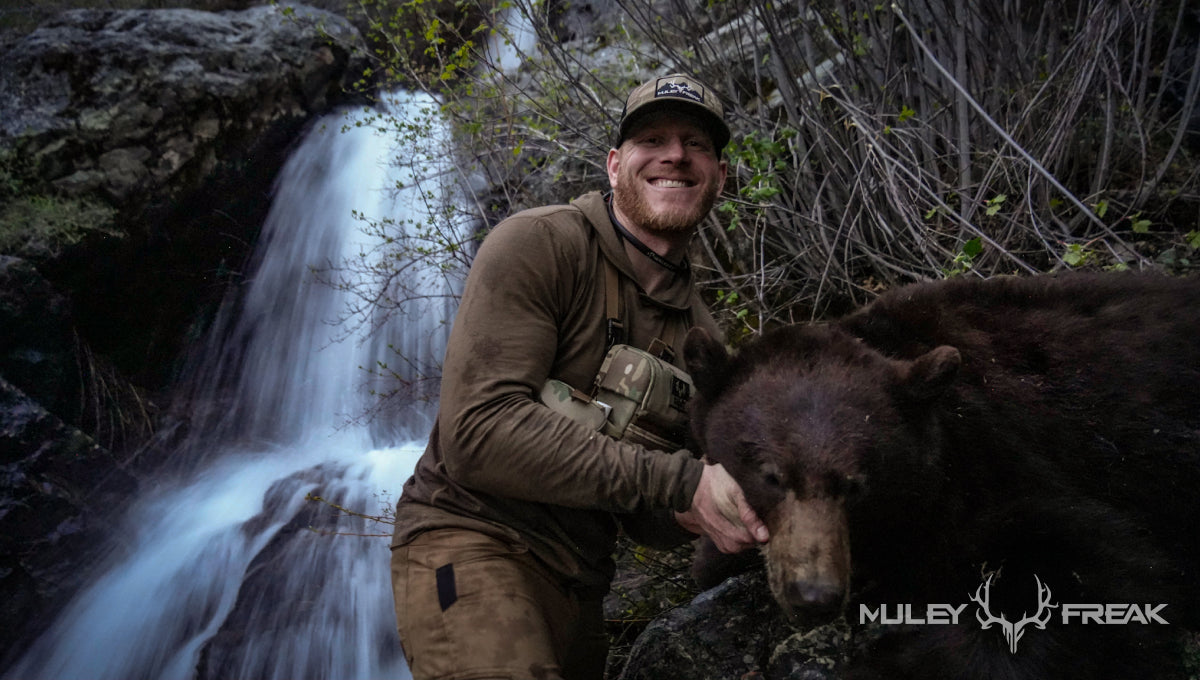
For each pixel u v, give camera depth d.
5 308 6.42
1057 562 2.24
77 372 7.08
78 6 9.17
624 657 3.76
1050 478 2.43
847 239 4.91
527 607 2.30
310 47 9.01
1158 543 2.61
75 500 6.07
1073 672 2.18
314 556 5.55
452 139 7.00
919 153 5.24
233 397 8.53
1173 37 5.04
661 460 2.20
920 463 2.25
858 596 2.65
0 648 5.52
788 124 5.48
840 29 5.09
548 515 2.43
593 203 2.62
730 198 5.17
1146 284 2.82
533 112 6.80
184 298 8.33
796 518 2.07
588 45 7.57
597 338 2.54
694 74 5.74
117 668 5.68
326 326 8.31
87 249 7.14
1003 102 5.16
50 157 7.12
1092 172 5.16
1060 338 2.61
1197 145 5.23
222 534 6.34
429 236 6.54
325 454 7.62
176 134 7.77
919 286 2.85
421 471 2.58
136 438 7.51
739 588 3.06
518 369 2.31
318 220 8.66
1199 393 2.57
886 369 2.30
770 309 5.29
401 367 7.73
